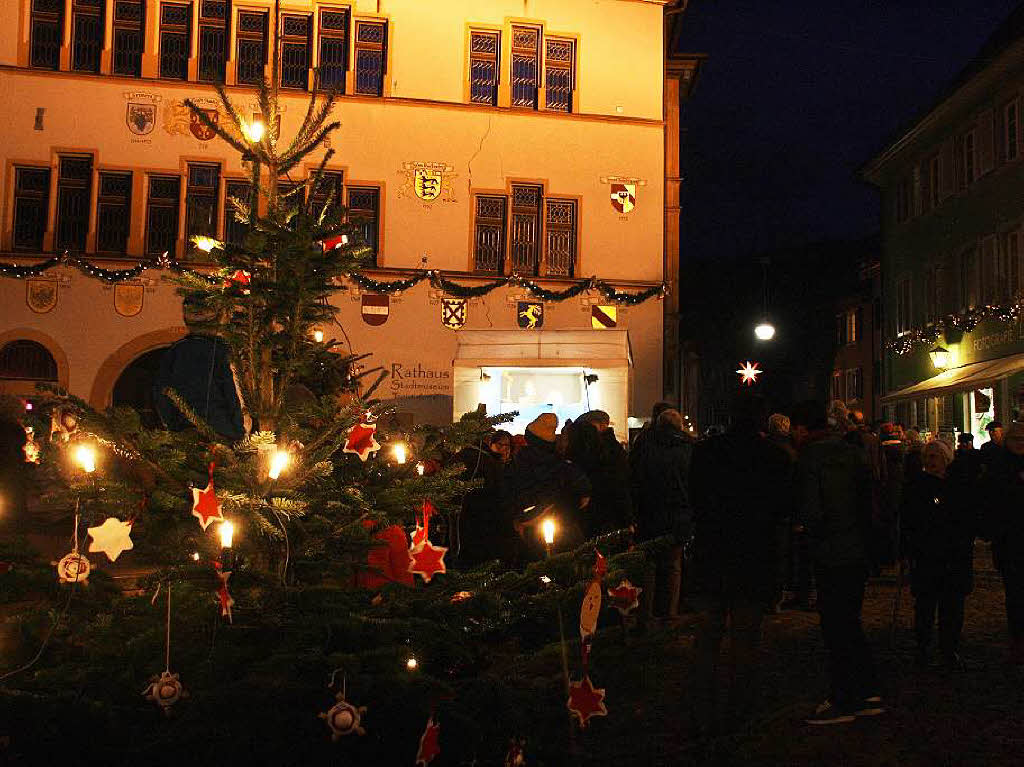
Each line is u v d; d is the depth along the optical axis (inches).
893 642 347.9
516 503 317.1
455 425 211.9
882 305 1472.7
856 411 543.2
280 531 180.4
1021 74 1018.1
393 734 179.0
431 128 1080.8
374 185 1067.3
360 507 192.7
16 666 175.5
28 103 1032.2
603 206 1102.4
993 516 318.3
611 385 675.4
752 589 249.6
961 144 1178.6
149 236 1040.8
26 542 179.2
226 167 1043.3
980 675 312.8
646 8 1123.9
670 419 393.7
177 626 176.9
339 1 1072.8
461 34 1093.8
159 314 1021.8
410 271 1063.6
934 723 256.5
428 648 187.3
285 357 204.2
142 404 1159.0
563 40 1116.5
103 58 1041.5
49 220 1026.7
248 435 191.8
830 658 266.7
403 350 1056.2
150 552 185.2
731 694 250.1
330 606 175.9
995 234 1077.8
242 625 180.5
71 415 180.4
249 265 202.7
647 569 212.1
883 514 510.0
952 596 317.7
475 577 207.0
